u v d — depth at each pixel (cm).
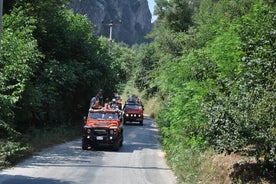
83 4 11569
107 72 3291
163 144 2245
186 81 1498
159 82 1784
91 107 2288
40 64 2506
